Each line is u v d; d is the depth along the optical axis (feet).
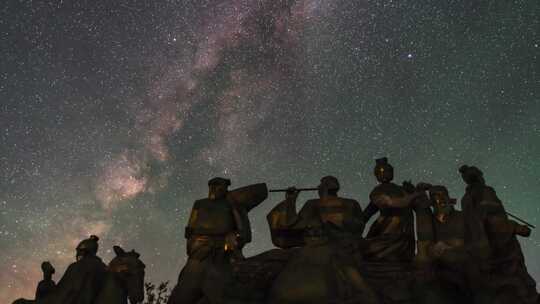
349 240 31.63
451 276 30.94
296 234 35.53
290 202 35.76
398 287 31.40
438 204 33.71
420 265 31.91
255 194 34.55
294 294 28.32
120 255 31.91
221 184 32.60
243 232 31.81
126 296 31.19
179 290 30.01
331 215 34.78
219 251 30.76
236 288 30.91
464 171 34.55
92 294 31.09
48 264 38.29
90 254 32.63
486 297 30.19
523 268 32.09
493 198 33.17
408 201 34.88
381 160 38.45
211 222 31.22
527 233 32.32
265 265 32.04
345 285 28.60
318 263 28.94
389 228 35.94
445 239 32.76
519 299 30.42
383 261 34.81
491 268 31.78
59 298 30.89
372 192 37.32
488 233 32.60
